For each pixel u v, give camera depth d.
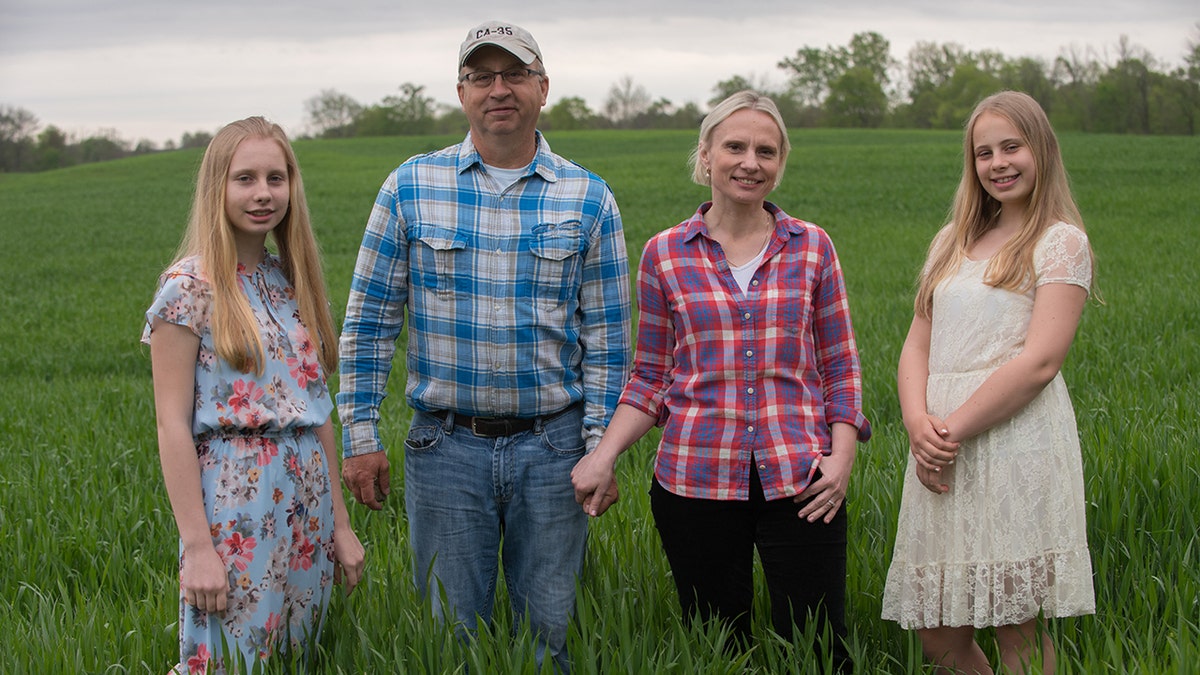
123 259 24.50
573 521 3.77
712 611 3.73
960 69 98.19
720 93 106.75
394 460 6.25
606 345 3.73
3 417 8.41
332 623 3.70
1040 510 3.43
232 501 3.25
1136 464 4.89
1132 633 3.66
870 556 4.34
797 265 3.57
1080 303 3.39
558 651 3.78
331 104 112.56
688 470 3.59
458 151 3.68
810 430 3.55
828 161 43.88
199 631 3.30
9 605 4.35
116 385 10.34
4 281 20.95
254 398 3.29
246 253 3.43
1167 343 8.99
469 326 3.58
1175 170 36.16
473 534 3.73
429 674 3.44
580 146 65.56
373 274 3.66
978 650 3.71
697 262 3.60
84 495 5.71
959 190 3.72
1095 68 82.06
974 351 3.52
